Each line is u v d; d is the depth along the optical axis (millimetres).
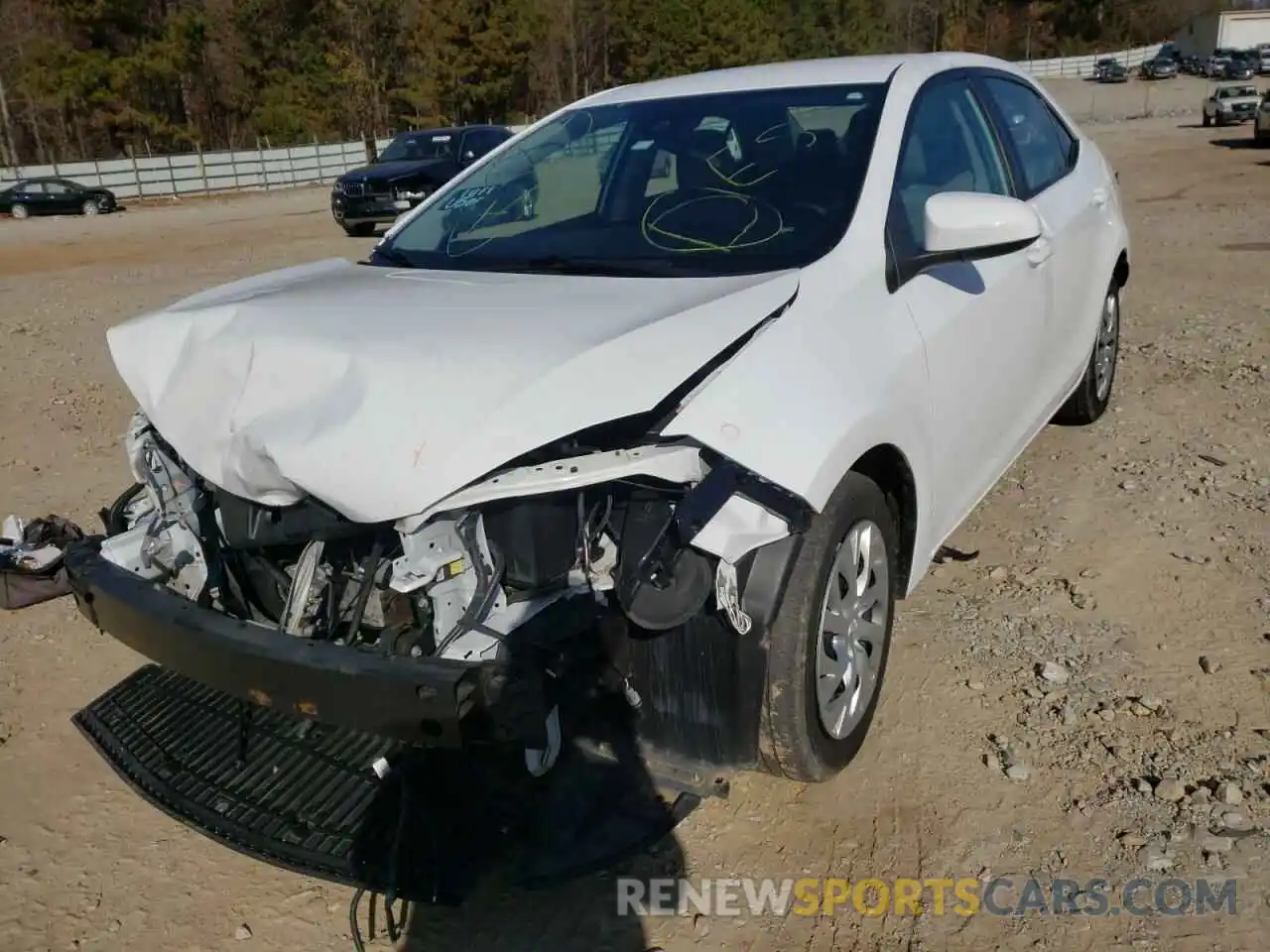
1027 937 2408
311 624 2475
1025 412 4098
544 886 2402
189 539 2744
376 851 2480
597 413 2281
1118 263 5191
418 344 2432
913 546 3117
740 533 2334
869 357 2779
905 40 75500
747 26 59188
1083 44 85750
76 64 48938
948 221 2955
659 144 3570
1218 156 21625
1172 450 5020
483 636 2348
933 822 2752
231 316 2717
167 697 3176
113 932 2572
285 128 54500
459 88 54688
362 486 2201
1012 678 3295
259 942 2533
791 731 2643
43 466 5652
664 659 2555
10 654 3793
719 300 2609
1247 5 93312
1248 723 3031
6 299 12000
